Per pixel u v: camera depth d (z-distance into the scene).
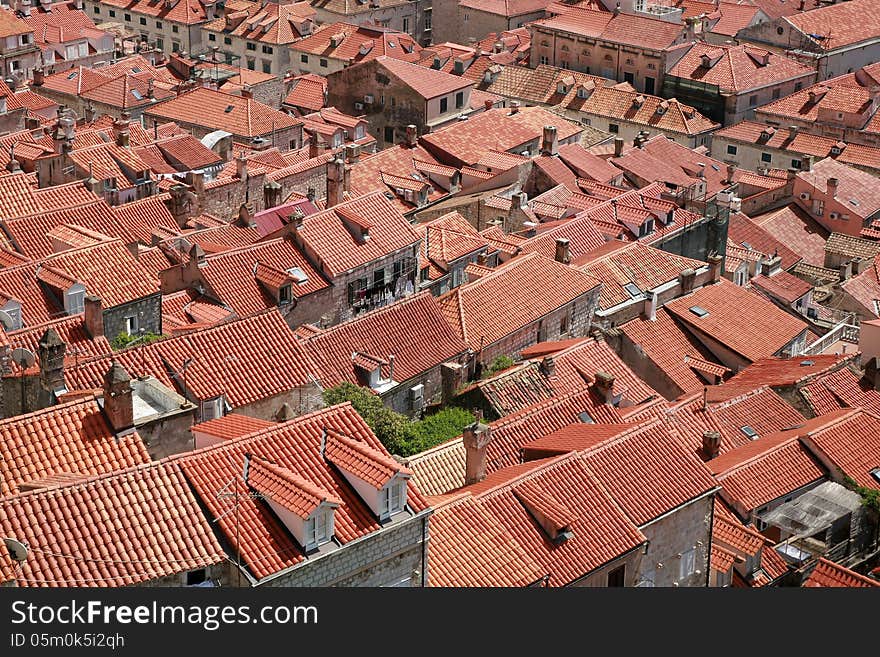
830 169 173.88
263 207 135.62
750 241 156.00
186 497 56.03
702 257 142.38
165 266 105.19
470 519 65.00
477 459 74.56
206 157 142.38
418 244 112.81
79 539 53.50
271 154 153.12
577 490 68.38
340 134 178.12
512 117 175.00
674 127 197.00
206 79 199.38
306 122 177.88
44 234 106.56
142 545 54.03
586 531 66.56
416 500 59.16
